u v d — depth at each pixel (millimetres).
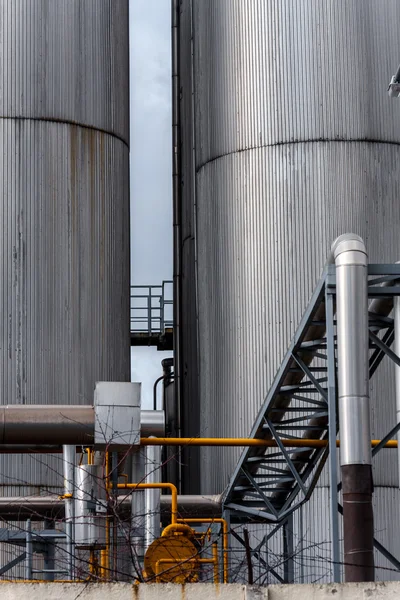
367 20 51188
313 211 49625
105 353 51062
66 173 50969
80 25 52562
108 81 53469
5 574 45031
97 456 36312
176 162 65750
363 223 49656
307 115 50281
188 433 62469
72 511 33781
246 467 39438
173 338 64625
